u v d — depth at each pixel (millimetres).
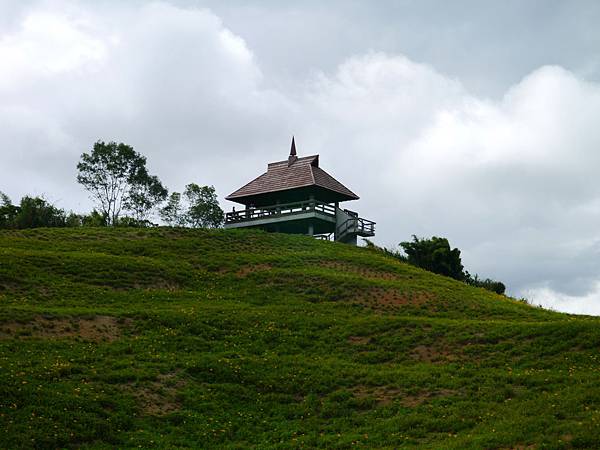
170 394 33344
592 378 32781
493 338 39844
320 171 78750
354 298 50250
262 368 36938
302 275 54062
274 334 41625
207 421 31719
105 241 59781
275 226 77438
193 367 36000
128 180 89188
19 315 38531
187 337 39844
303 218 73938
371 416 32250
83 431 28688
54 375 32406
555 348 37281
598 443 26047
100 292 46281
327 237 78750
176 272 52562
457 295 52562
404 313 47875
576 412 29188
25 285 44969
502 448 27188
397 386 34906
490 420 30125
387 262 61500
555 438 27078
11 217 75125
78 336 37938
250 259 57969
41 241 57469
